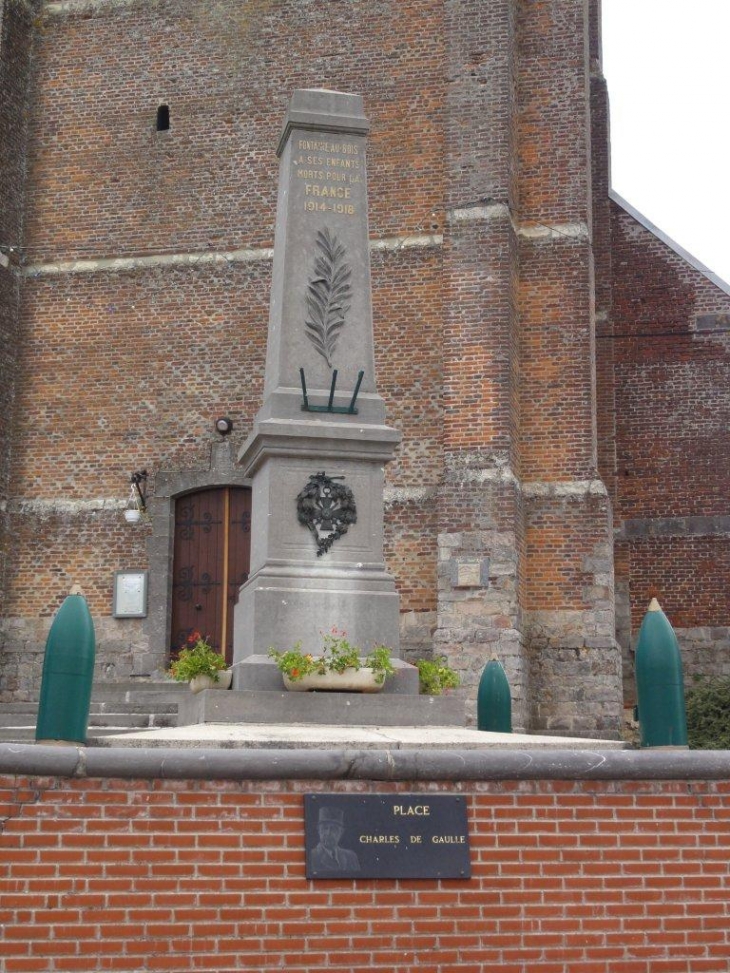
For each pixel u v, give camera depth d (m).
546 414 20.88
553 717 19.98
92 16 23.48
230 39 23.00
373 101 22.22
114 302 22.48
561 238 21.34
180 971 7.25
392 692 10.36
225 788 7.55
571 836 7.77
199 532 21.86
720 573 23.97
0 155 22.44
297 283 11.48
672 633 9.15
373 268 21.70
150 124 22.97
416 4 22.33
